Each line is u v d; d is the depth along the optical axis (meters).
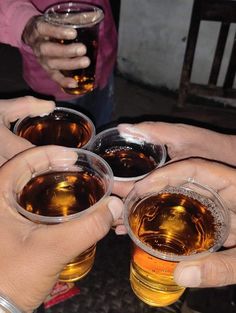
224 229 0.23
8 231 0.23
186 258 0.21
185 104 0.71
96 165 0.26
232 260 0.23
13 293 0.22
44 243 0.22
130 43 0.88
